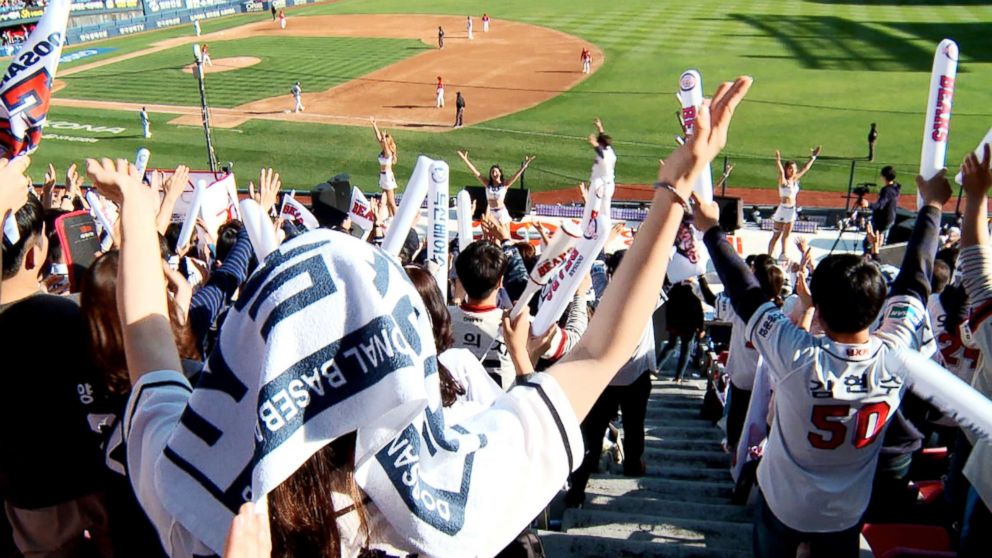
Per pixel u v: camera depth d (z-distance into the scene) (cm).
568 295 311
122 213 192
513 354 315
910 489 471
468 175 2852
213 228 1141
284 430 116
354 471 133
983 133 2947
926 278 346
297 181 2834
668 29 4844
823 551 353
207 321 366
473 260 421
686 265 670
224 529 131
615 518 539
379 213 1084
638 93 3600
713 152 168
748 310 344
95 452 282
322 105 3631
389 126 3331
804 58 4044
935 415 550
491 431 150
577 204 2412
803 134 3038
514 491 146
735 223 1975
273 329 118
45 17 298
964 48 4094
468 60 4338
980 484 305
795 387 329
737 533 521
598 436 596
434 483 138
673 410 911
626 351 166
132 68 4478
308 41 5062
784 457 346
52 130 3353
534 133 3186
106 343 251
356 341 118
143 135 3281
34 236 335
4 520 346
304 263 122
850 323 319
